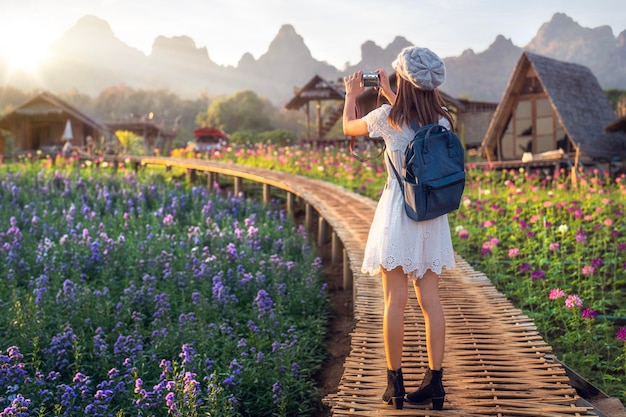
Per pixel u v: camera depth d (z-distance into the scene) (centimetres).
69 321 741
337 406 436
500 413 414
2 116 4491
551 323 750
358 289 738
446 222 406
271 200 1883
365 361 515
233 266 1073
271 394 613
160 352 677
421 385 423
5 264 980
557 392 442
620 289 846
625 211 1251
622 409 462
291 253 1277
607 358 634
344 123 417
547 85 2384
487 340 547
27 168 2347
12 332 684
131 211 1474
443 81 395
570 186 1748
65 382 619
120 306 805
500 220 1321
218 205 1695
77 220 1418
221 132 6138
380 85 422
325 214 1259
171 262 1033
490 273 964
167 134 5750
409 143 386
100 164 2542
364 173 2194
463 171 388
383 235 396
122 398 571
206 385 604
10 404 520
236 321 816
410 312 645
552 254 1044
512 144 2673
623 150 2431
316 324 845
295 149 2933
